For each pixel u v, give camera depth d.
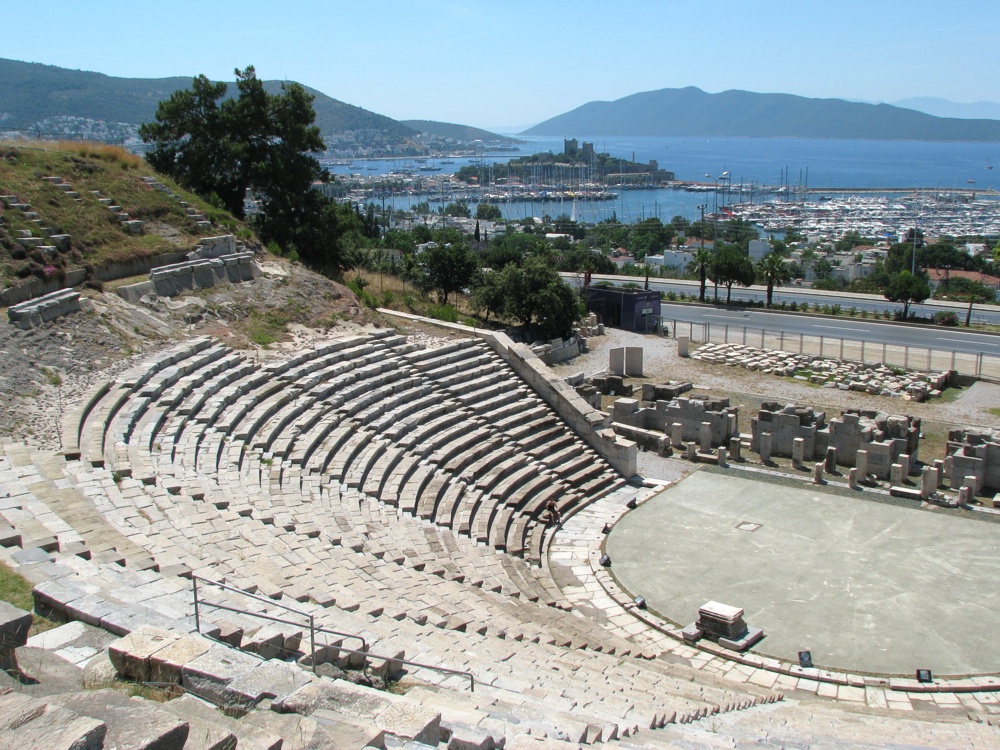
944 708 18.25
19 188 34.31
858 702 18.64
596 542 27.91
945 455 34.84
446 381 35.03
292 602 14.82
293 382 30.39
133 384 25.91
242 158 46.97
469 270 58.75
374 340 37.38
